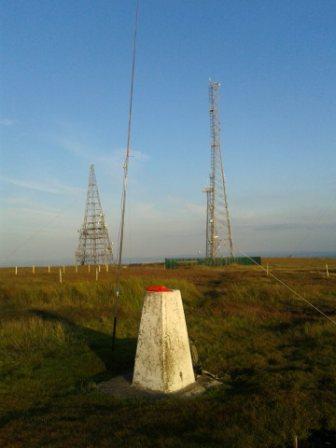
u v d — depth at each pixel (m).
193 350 9.08
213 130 46.16
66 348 10.66
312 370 8.45
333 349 10.02
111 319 14.54
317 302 17.19
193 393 7.62
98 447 5.36
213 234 42.78
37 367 9.26
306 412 6.29
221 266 46.09
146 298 8.08
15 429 6.02
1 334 11.74
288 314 15.23
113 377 8.64
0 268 52.56
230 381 8.30
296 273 33.16
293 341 11.25
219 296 19.59
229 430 5.69
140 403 7.07
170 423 6.07
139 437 5.59
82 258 77.75
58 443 5.48
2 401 7.32
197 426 5.93
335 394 7.05
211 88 49.41
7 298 20.11
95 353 10.16
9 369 9.09
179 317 8.10
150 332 7.93
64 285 21.36
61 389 8.00
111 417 6.35
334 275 30.38
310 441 5.69
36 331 12.04
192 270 40.84
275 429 5.79
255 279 27.03
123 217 10.56
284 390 7.22
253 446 5.36
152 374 7.79
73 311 16.50
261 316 14.92
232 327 13.16
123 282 21.06
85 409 6.81
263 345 10.83
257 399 6.82
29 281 26.08
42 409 6.95
